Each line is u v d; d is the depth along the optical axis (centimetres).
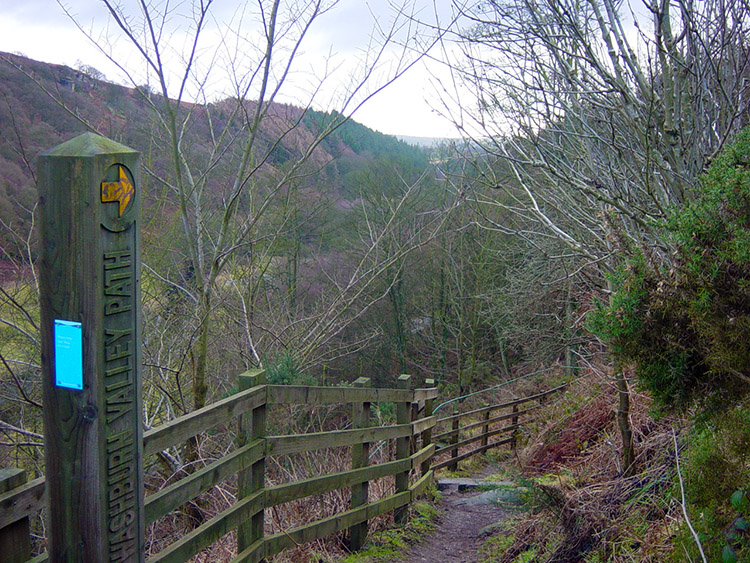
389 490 570
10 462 797
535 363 1825
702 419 283
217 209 783
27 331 748
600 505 447
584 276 687
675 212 295
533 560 443
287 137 747
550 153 459
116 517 196
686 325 271
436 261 1997
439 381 2153
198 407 624
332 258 1608
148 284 810
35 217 677
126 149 193
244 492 353
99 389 188
